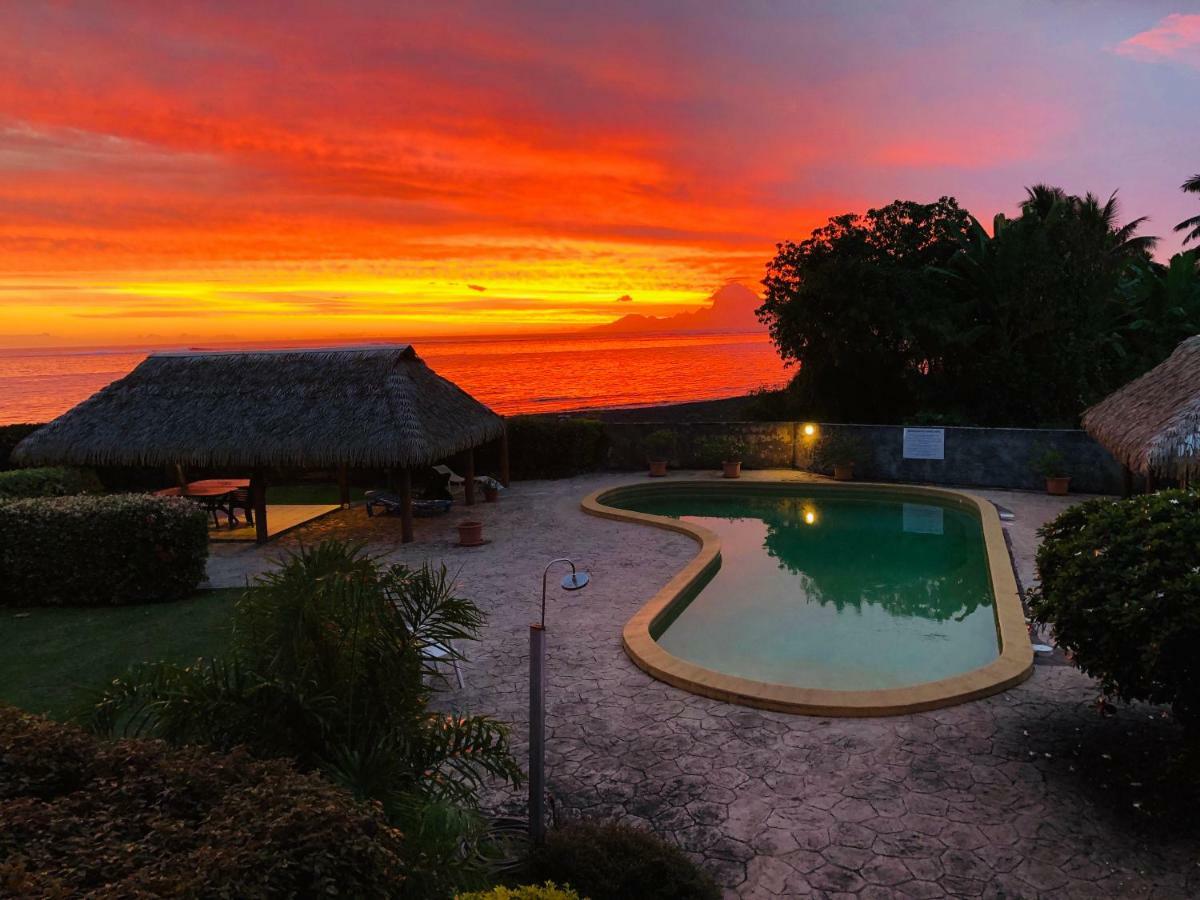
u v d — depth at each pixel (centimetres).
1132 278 4147
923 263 3050
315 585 472
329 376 1705
